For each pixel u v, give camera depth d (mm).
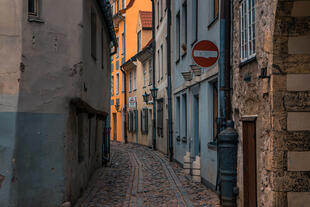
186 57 14203
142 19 29453
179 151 15961
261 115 5941
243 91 6906
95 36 11352
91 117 11500
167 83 18922
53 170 7496
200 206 8156
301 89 5441
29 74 7273
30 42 7305
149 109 25922
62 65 7699
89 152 11641
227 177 7281
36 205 7289
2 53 7082
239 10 7199
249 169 6660
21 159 7152
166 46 19844
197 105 13047
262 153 5852
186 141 14375
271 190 5488
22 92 7188
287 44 5406
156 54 23281
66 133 7672
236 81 7355
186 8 14977
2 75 7070
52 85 7562
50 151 7480
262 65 5805
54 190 7492
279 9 5215
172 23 17938
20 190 7105
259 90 6020
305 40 5387
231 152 7273
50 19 7602
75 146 8375
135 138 30266
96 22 11508
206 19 10734
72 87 7773
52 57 7582
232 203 7277
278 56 5422
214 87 10484
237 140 7277
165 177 12578
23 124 7199
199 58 8109
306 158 5434
